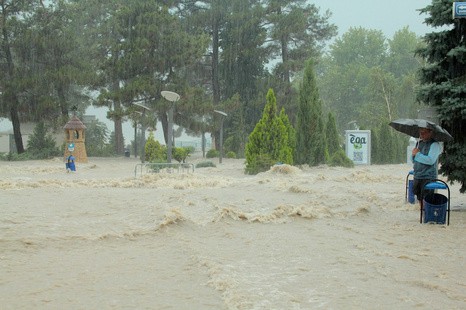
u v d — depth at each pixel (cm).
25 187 1639
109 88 5575
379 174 2284
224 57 5812
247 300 526
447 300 536
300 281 600
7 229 887
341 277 618
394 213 1145
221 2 5866
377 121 6475
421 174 1024
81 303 523
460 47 1106
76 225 941
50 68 4709
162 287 579
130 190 1564
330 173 2427
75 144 3756
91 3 5869
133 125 5225
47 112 4788
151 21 4850
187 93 4794
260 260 701
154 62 4766
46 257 714
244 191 1503
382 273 635
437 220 1000
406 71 9038
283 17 5584
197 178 1981
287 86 5781
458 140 1159
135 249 770
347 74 8794
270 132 2592
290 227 962
